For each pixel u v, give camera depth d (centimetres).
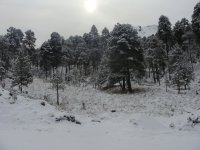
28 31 7200
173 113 2378
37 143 1104
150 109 2594
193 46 6644
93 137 1392
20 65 3719
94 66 8762
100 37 9812
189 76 4219
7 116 1577
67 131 1469
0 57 5922
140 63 3981
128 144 1220
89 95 3722
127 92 3778
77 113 2450
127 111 2509
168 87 4850
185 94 3494
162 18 6769
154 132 1591
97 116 2334
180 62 4388
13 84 3700
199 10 5756
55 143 1145
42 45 6656
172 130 1669
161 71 6550
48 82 5366
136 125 1828
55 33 6981
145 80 6078
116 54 3906
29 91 3947
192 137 1347
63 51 7856
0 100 1770
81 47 8531
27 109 1764
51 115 1739
